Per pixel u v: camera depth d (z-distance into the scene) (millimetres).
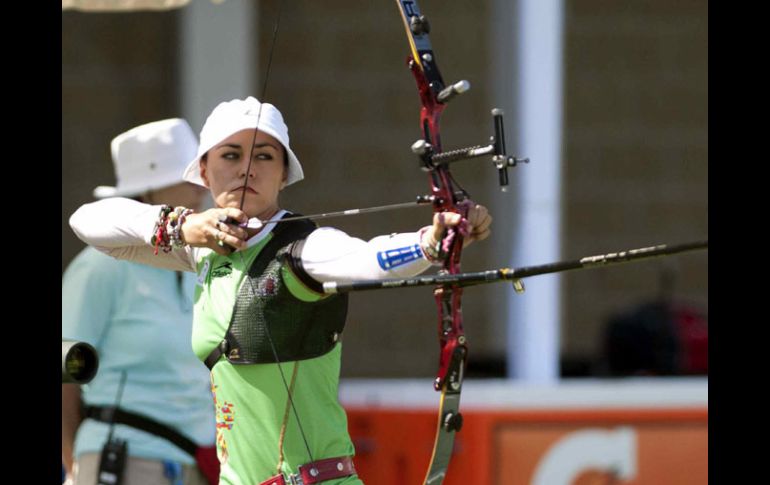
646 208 33812
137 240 12859
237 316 11875
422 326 32688
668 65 33781
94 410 16578
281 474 11867
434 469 11539
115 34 30312
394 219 32562
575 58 33594
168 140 17562
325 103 32375
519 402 22234
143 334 16469
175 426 16547
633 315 29234
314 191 32406
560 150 24766
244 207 12180
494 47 29516
